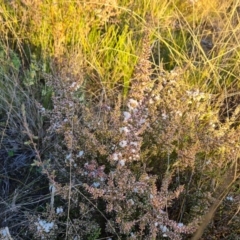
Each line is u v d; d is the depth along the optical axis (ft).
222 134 6.06
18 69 6.98
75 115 5.77
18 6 8.09
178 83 6.43
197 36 8.41
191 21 9.07
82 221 5.21
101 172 5.26
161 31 8.46
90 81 7.55
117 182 5.12
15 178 6.48
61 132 5.77
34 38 7.87
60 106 5.72
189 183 5.63
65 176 5.64
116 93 7.38
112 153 5.51
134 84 5.69
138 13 8.68
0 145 6.42
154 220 4.91
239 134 5.92
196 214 5.46
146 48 5.55
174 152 5.98
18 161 6.63
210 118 6.54
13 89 6.95
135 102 5.54
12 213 5.97
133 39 8.36
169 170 5.89
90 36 8.06
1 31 7.88
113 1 7.98
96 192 4.97
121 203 5.18
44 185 6.31
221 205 5.60
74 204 5.39
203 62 8.06
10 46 7.91
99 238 5.52
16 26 8.05
